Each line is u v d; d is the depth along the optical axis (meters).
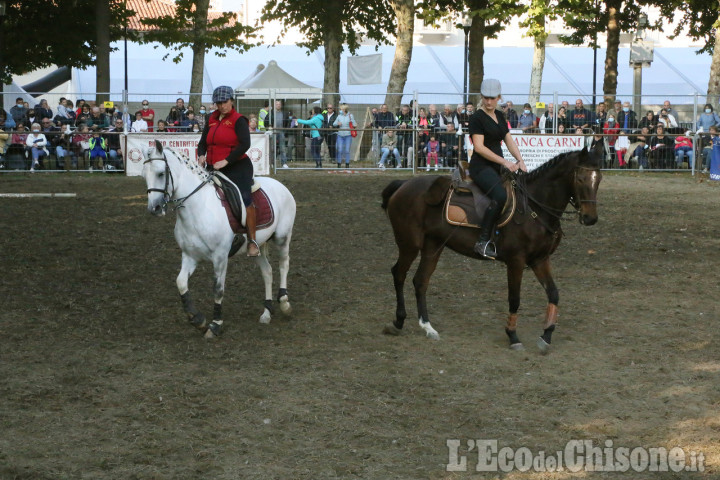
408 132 22.42
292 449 5.43
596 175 7.25
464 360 7.30
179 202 7.54
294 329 8.25
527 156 21.69
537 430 5.76
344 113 22.55
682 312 8.81
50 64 32.22
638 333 8.07
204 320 7.87
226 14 29.55
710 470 5.14
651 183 20.72
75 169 21.95
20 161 21.69
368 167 22.94
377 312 8.88
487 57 34.03
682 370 6.98
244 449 5.41
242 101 26.69
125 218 14.56
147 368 7.03
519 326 8.35
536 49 26.94
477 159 7.67
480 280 10.30
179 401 6.26
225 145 8.00
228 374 6.89
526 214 7.45
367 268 10.98
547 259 7.68
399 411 6.09
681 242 12.70
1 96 24.70
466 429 5.78
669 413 6.03
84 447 5.43
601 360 7.29
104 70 26.48
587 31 30.64
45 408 6.11
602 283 10.13
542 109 24.53
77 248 11.96
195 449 5.41
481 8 27.52
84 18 30.55
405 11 26.00
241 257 11.45
